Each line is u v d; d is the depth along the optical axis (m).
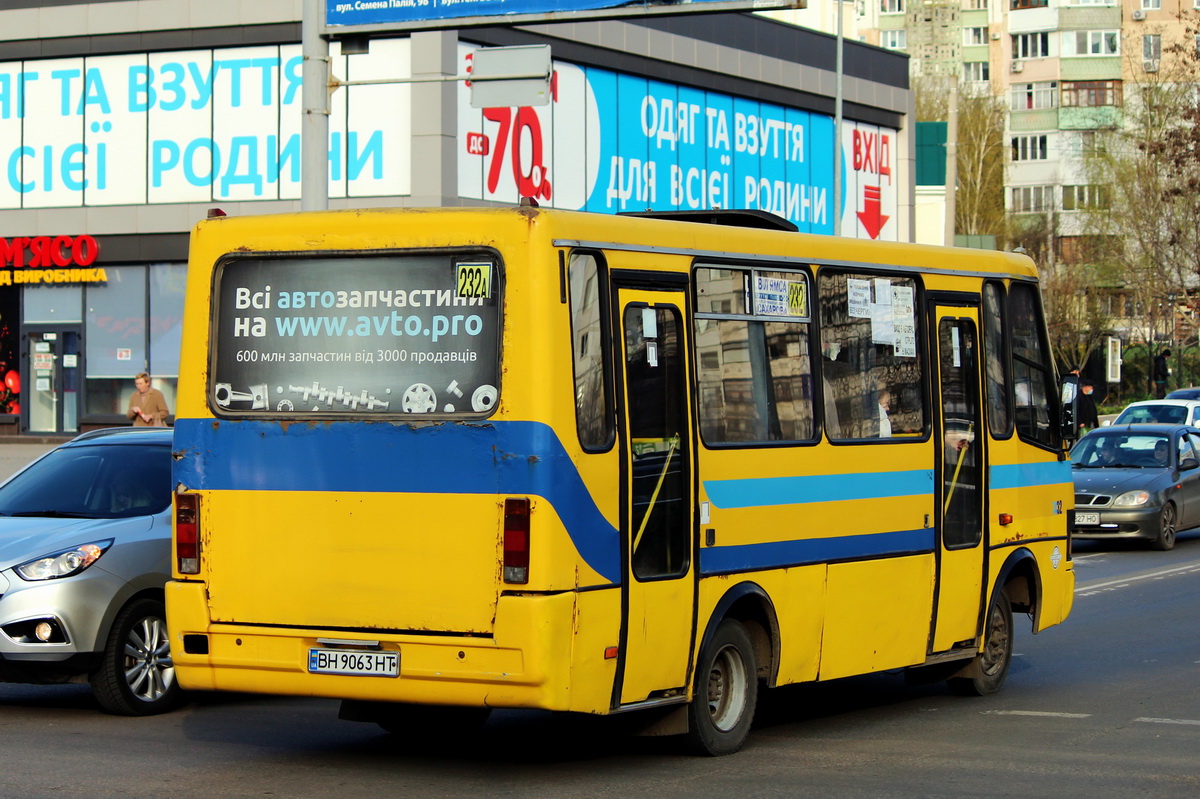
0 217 44.03
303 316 9.98
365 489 9.62
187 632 10.05
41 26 43.41
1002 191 96.31
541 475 9.18
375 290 9.79
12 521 12.70
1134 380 74.31
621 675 9.62
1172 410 36.75
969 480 13.15
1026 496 13.95
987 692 13.49
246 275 10.16
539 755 10.73
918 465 12.45
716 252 10.62
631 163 45.00
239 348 10.14
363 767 10.27
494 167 40.25
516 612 9.14
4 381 44.81
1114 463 27.75
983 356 13.44
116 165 43.12
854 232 55.72
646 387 9.93
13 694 13.62
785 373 11.16
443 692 9.37
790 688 14.07
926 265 12.80
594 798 9.30
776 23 51.19
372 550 9.59
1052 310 71.50
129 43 42.72
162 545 12.43
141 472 13.32
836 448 11.56
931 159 68.38
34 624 11.68
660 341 10.10
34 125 43.75
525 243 9.36
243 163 41.97
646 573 9.84
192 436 10.16
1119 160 72.56
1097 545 27.77
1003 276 13.86
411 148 38.88
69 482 13.34
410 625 9.47
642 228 10.05
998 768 10.28
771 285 11.12
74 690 13.89
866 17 126.38
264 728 11.80
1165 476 26.91
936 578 12.62
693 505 10.20
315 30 19.75
